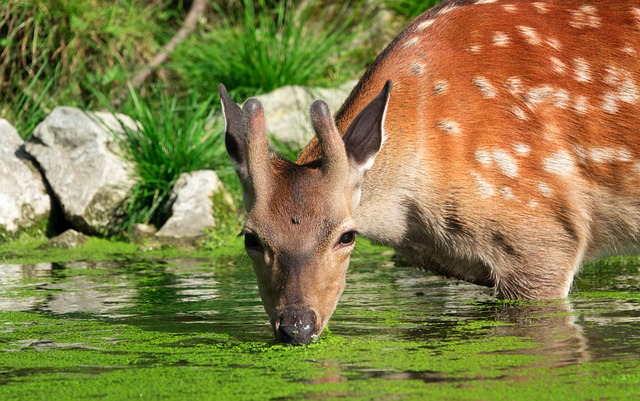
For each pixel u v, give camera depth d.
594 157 10.72
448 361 8.34
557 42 10.84
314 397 7.41
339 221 8.67
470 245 10.59
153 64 22.56
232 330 9.90
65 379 8.09
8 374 8.28
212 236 16.53
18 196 17.55
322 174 8.75
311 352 8.77
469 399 7.25
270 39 21.11
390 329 9.73
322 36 21.41
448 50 10.70
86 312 10.97
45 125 17.98
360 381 7.81
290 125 19.16
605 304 10.68
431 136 10.32
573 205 10.66
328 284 8.70
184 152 17.89
